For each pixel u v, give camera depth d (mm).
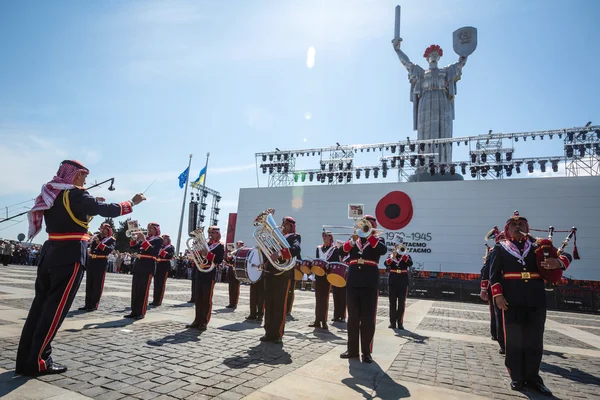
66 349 4852
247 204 34312
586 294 19219
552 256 4305
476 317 11930
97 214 4117
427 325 9586
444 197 28547
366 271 5461
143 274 7934
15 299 8953
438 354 6012
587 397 4168
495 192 27484
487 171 29375
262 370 4484
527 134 27266
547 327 10727
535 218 26328
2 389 3363
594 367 5691
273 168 34688
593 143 25906
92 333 6000
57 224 4055
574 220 25500
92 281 8609
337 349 5988
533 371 4270
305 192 32594
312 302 14305
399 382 4379
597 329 10852
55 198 4062
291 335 7074
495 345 6977
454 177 34844
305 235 31703
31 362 3746
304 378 4289
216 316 9023
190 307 10289
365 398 3766
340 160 32906
